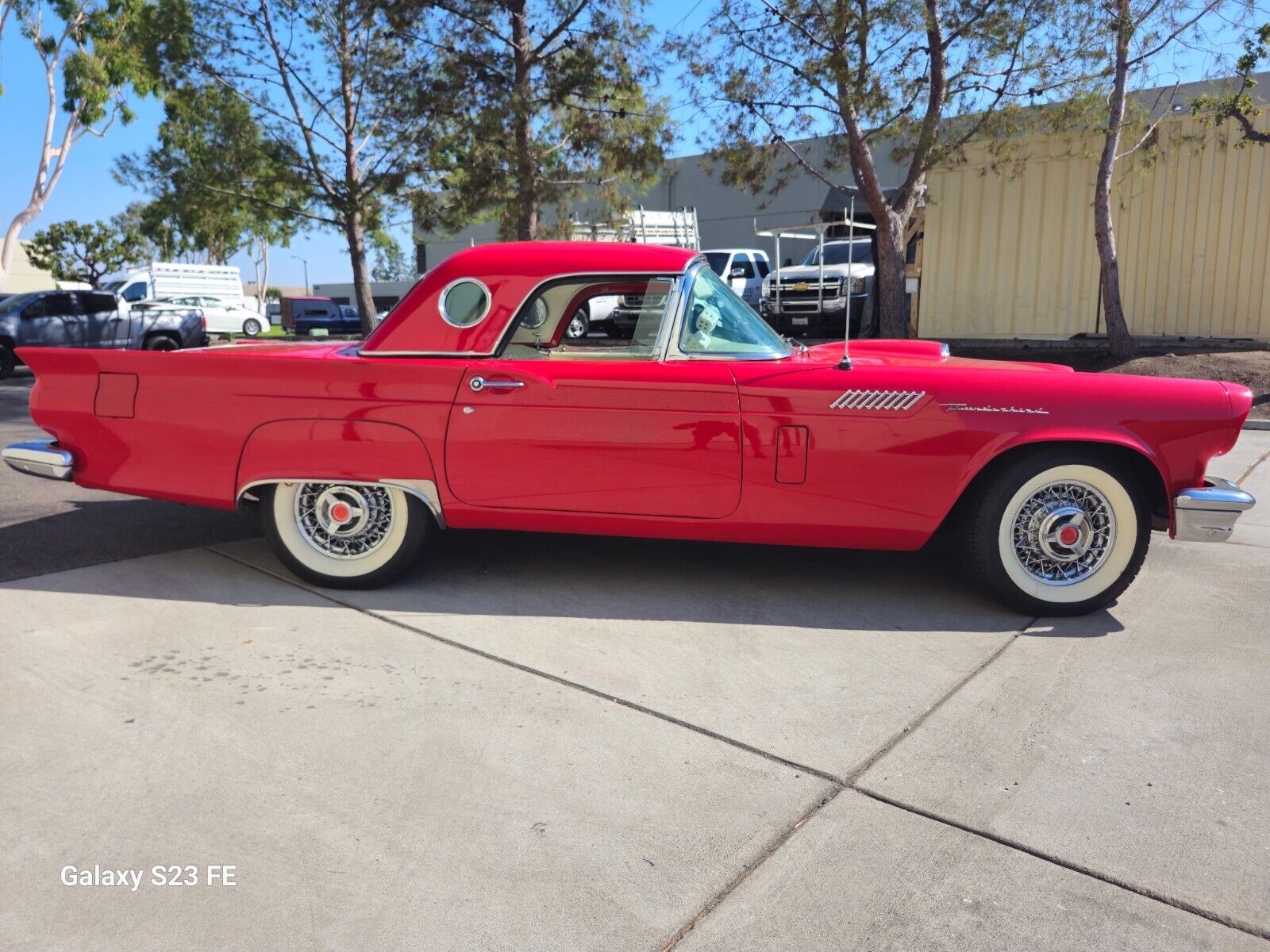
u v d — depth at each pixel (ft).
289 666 10.48
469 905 6.54
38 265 151.33
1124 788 8.11
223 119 51.21
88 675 10.14
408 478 12.49
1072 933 6.31
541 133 47.88
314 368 12.48
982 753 8.70
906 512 12.03
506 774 8.25
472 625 11.80
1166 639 11.60
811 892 6.71
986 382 11.89
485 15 45.14
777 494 12.08
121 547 15.08
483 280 12.65
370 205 53.67
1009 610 12.57
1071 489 12.17
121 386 12.96
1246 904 6.61
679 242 60.80
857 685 10.16
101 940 6.17
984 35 34.12
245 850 7.12
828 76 36.29
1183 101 41.01
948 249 46.98
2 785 7.94
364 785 8.04
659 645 11.25
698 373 12.12
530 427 12.25
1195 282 41.29
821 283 47.65
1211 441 11.80
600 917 6.43
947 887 6.78
